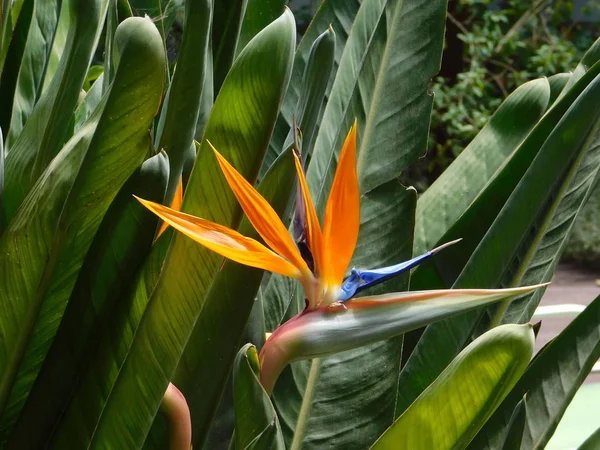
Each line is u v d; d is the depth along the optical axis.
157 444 1.09
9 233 1.05
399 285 1.28
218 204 1.06
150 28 1.01
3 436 1.12
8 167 1.16
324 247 1.06
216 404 1.12
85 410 1.07
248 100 1.03
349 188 1.05
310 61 1.08
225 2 1.31
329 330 1.06
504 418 1.26
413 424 1.06
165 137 1.07
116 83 1.01
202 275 1.03
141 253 1.06
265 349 1.06
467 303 1.05
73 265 1.08
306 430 1.22
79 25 1.10
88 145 1.04
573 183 1.30
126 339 1.06
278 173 1.06
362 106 1.33
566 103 1.31
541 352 1.27
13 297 1.06
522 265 1.29
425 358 1.29
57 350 1.07
